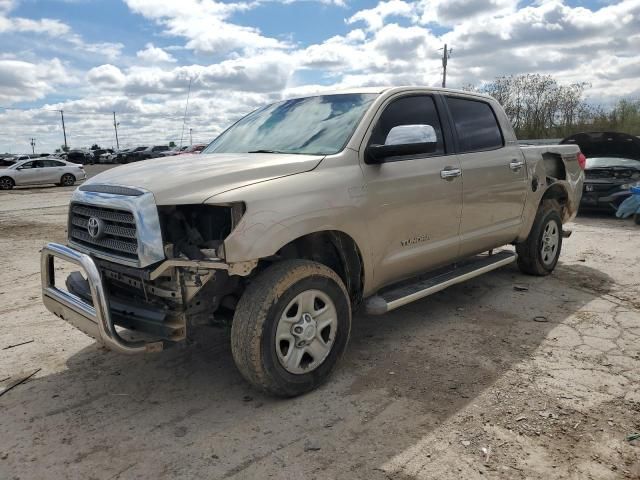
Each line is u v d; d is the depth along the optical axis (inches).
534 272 239.5
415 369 148.5
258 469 105.4
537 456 107.3
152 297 127.8
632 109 1234.0
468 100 197.6
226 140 181.6
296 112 174.9
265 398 134.8
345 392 136.2
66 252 128.6
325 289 135.9
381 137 157.5
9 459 110.8
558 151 240.7
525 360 152.6
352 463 106.5
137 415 127.9
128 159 2119.8
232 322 131.6
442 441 113.1
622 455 107.2
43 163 1000.2
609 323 181.3
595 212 461.1
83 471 106.3
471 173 184.2
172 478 103.6
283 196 127.6
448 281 179.6
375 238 150.6
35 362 159.5
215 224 126.0
